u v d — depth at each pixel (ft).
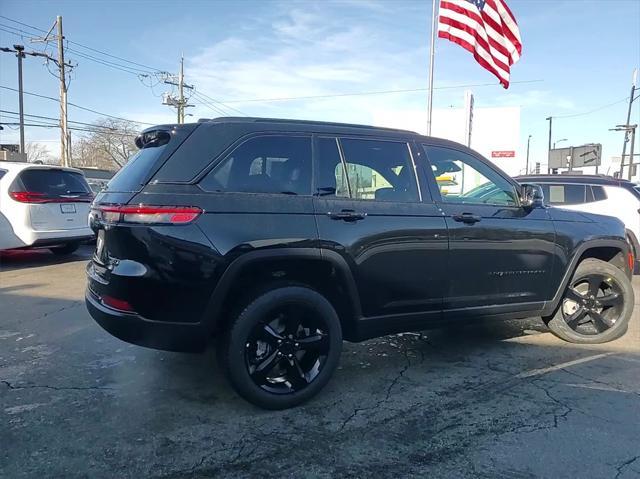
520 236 14.64
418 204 13.26
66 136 105.60
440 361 14.98
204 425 10.98
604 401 12.23
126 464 9.48
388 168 13.24
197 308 10.73
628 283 16.61
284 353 11.73
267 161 11.80
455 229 13.52
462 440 10.41
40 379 13.28
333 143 12.62
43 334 16.97
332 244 11.80
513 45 37.73
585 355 15.56
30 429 10.68
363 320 12.62
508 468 9.43
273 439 10.44
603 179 30.58
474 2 36.35
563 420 11.25
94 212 11.98
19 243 28.30
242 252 10.90
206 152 11.22
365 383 13.32
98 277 11.59
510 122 83.87
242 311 11.22
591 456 9.82
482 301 14.24
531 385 13.19
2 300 21.48
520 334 17.78
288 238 11.31
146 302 10.54
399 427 10.96
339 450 10.05
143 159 11.73
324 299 12.03
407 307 13.09
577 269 16.38
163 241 10.43
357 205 12.39
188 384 13.07
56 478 9.02
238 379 11.23
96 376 13.53
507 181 15.21
